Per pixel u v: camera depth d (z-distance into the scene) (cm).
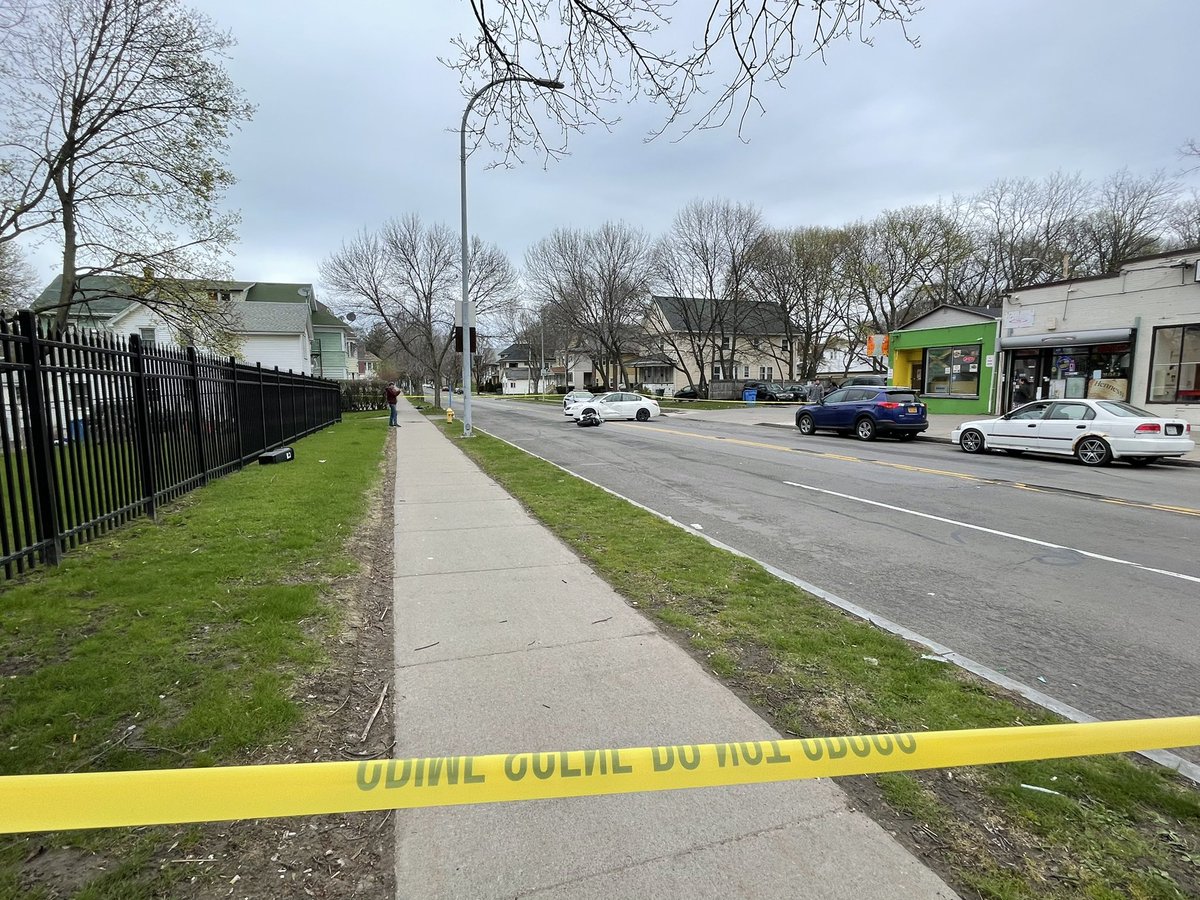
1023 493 949
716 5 384
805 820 228
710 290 4453
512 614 423
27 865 199
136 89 1405
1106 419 1258
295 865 206
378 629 406
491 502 816
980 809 236
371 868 207
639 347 5353
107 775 162
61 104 1366
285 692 306
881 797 242
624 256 4400
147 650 342
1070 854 213
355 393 3841
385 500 851
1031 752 205
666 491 970
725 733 280
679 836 220
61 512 550
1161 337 1705
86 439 566
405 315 4184
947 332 2444
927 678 337
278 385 1412
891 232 4378
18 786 156
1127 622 439
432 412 3653
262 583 462
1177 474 1152
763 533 697
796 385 4569
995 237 4284
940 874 203
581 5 407
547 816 230
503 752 266
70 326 589
